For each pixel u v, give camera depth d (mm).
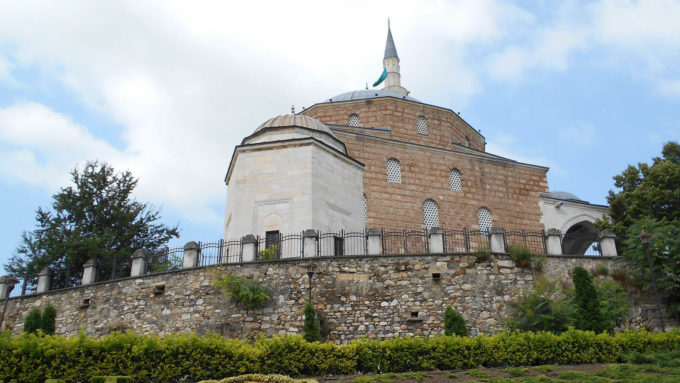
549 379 14836
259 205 27891
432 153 38594
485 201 39000
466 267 22266
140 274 23891
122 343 15477
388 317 21234
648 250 21766
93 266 25969
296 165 28312
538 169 41375
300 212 27266
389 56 55125
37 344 15312
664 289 22453
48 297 26047
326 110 41094
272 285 21750
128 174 36562
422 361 16672
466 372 16062
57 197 34281
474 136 45094
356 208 30469
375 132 39094
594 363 17266
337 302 21391
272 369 15938
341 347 16656
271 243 26516
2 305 27328
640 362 16844
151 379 15141
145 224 36000
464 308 21500
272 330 20875
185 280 22484
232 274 22078
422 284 21859
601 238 25266
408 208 36469
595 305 19703
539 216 39938
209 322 21281
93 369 14984
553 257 23766
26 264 32094
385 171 36781
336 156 30047
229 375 15562
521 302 21328
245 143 30953
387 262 22250
